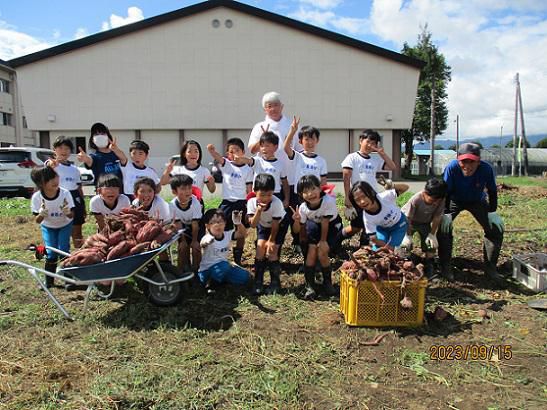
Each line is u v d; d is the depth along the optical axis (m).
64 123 22.61
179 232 4.21
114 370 3.08
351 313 3.73
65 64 22.25
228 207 5.31
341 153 23.69
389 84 23.08
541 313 4.08
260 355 3.28
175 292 4.18
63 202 4.63
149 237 3.95
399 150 23.80
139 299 4.45
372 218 4.36
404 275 3.68
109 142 5.56
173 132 23.23
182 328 3.74
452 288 4.75
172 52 22.53
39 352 3.38
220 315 4.05
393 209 4.39
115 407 2.65
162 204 4.79
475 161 4.70
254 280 4.68
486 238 5.09
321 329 3.73
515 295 4.57
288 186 5.25
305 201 4.39
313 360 3.22
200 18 22.38
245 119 23.08
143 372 3.03
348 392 2.84
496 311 4.13
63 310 3.91
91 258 3.76
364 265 3.74
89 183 18.19
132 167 5.38
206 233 4.68
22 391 2.84
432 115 30.69
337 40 22.53
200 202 5.14
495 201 5.02
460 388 2.90
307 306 4.25
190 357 3.25
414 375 3.05
